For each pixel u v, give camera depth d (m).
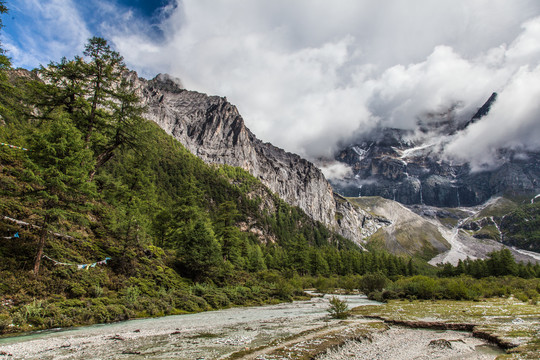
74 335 18.61
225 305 39.81
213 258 43.31
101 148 37.84
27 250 24.92
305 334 20.08
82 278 26.42
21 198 23.39
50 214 23.77
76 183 24.92
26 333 18.45
